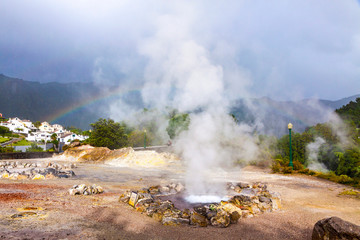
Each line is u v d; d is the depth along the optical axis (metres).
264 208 7.91
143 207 7.46
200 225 6.31
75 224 5.77
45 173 14.52
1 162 20.48
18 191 9.31
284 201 9.52
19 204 7.21
